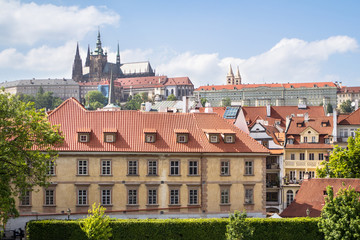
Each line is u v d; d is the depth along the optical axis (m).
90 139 92.44
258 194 95.12
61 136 79.56
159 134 95.25
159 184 92.62
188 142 94.81
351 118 129.12
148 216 92.06
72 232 80.38
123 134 94.12
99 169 91.38
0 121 72.62
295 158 125.69
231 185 94.38
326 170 105.25
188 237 82.56
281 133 138.50
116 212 91.38
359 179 93.44
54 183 90.25
